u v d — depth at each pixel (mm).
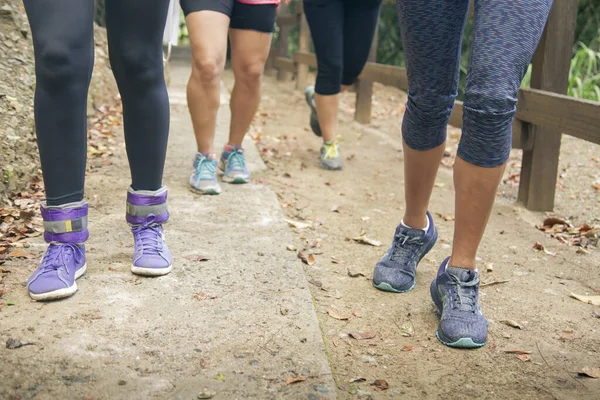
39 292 2010
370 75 5891
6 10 3988
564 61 3371
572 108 3061
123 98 2162
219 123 5152
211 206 3123
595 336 2125
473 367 1895
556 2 3305
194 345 1855
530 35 1759
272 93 7926
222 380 1698
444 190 3988
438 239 3025
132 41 2053
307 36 8062
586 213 3672
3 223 2693
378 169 4430
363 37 4070
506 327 2162
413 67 2025
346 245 2881
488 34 1764
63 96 1947
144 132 2180
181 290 2180
